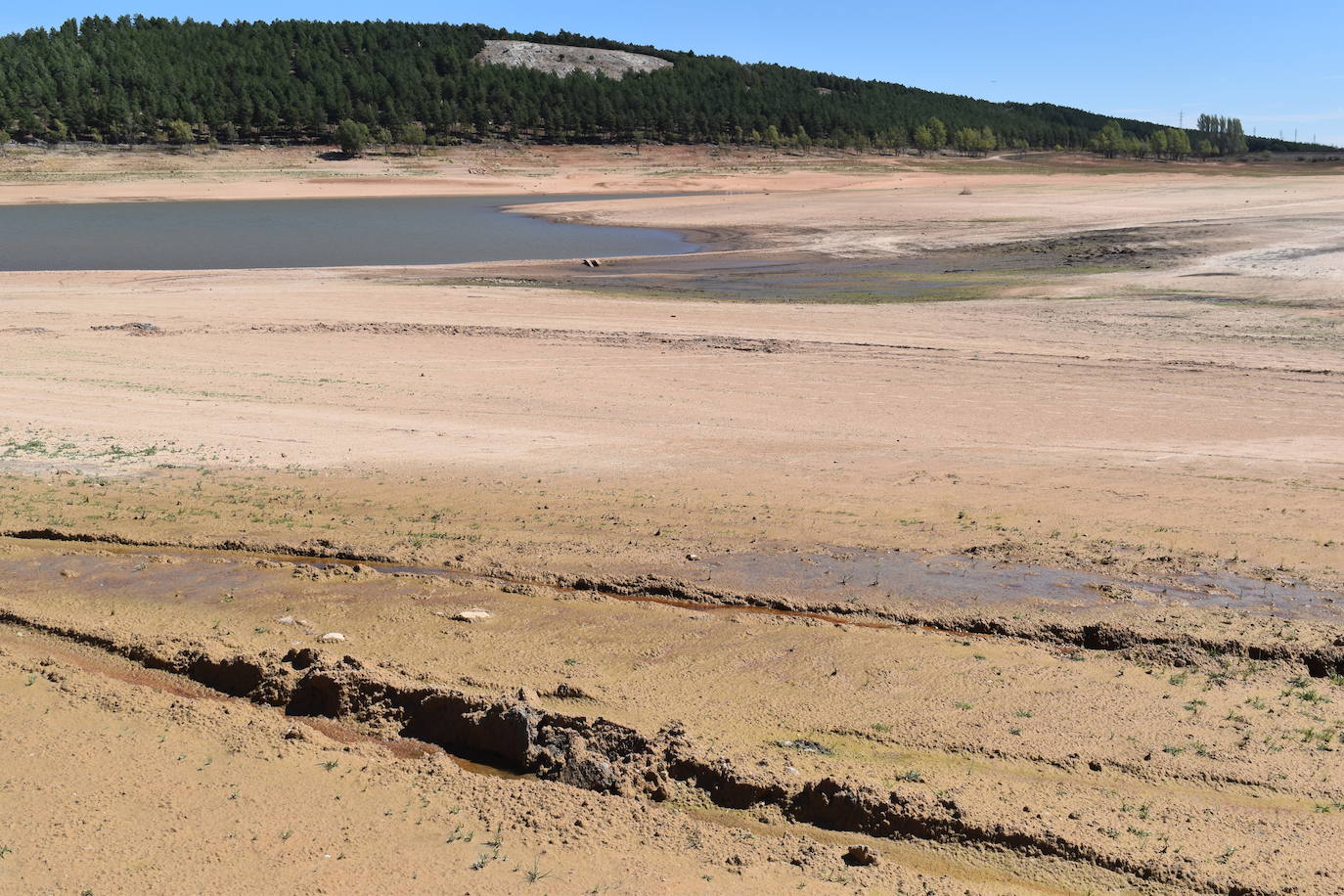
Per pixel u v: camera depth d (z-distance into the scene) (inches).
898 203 3191.4
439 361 1153.4
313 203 3836.1
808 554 570.3
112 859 317.4
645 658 448.5
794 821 338.6
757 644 461.1
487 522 629.9
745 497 674.8
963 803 334.0
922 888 301.3
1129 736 378.3
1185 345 1161.4
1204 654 441.7
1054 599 502.9
